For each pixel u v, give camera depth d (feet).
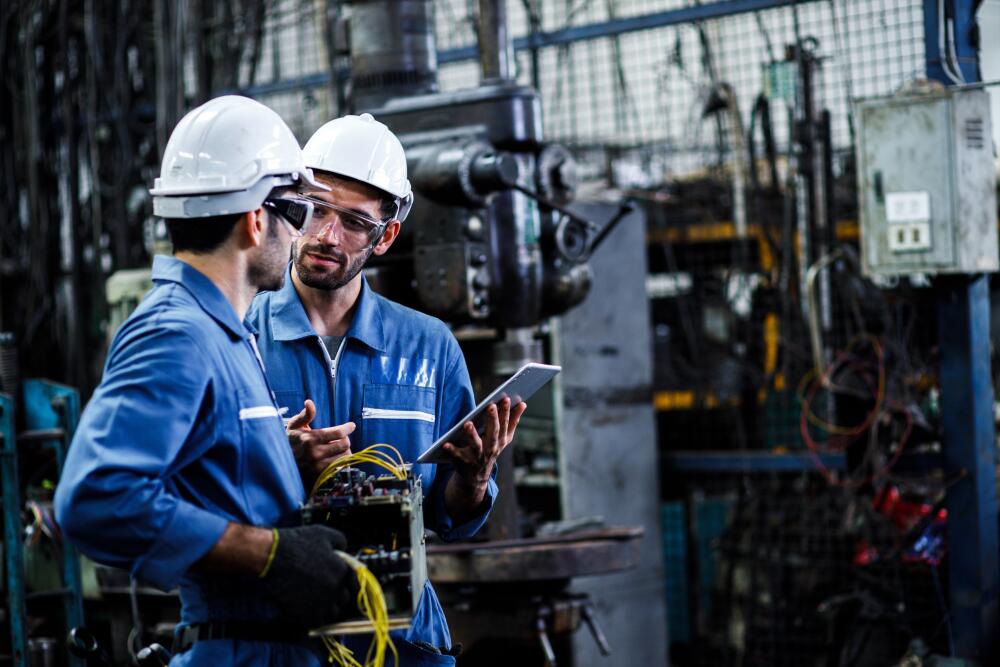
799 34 15.61
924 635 13.75
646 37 19.58
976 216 12.58
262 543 5.69
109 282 15.72
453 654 7.84
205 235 6.17
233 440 6.11
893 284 14.66
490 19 12.66
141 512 5.43
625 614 15.19
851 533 14.78
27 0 18.70
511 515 12.08
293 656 6.31
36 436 13.12
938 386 14.12
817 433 15.55
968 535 12.89
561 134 17.80
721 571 15.85
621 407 15.48
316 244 7.64
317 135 7.95
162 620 13.67
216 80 18.17
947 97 12.46
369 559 6.01
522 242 11.85
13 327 19.49
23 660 12.05
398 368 8.05
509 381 6.79
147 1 19.12
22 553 12.09
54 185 19.63
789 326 15.48
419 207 11.69
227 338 6.17
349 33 13.33
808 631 14.90
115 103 18.71
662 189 17.26
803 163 15.16
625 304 15.66
